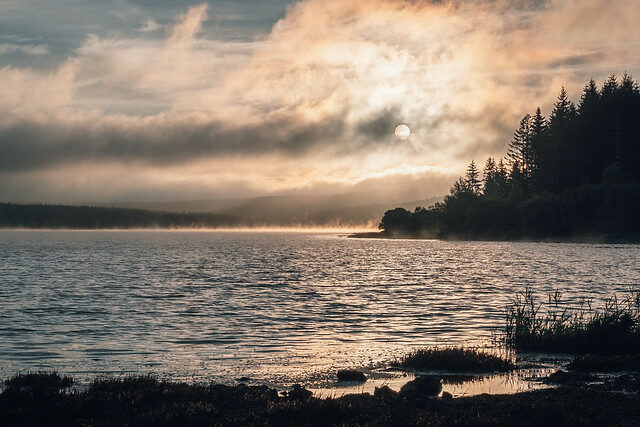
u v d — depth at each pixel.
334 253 116.56
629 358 17.70
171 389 13.44
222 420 11.16
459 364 16.91
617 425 11.04
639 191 138.50
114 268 69.50
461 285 45.94
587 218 150.50
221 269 68.56
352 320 27.17
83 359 18.38
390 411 11.82
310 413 11.51
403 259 90.12
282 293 40.69
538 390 14.20
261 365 17.50
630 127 153.38
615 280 48.56
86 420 11.28
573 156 160.75
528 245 135.25
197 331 24.05
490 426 10.99
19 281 50.53
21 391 13.18
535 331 20.48
